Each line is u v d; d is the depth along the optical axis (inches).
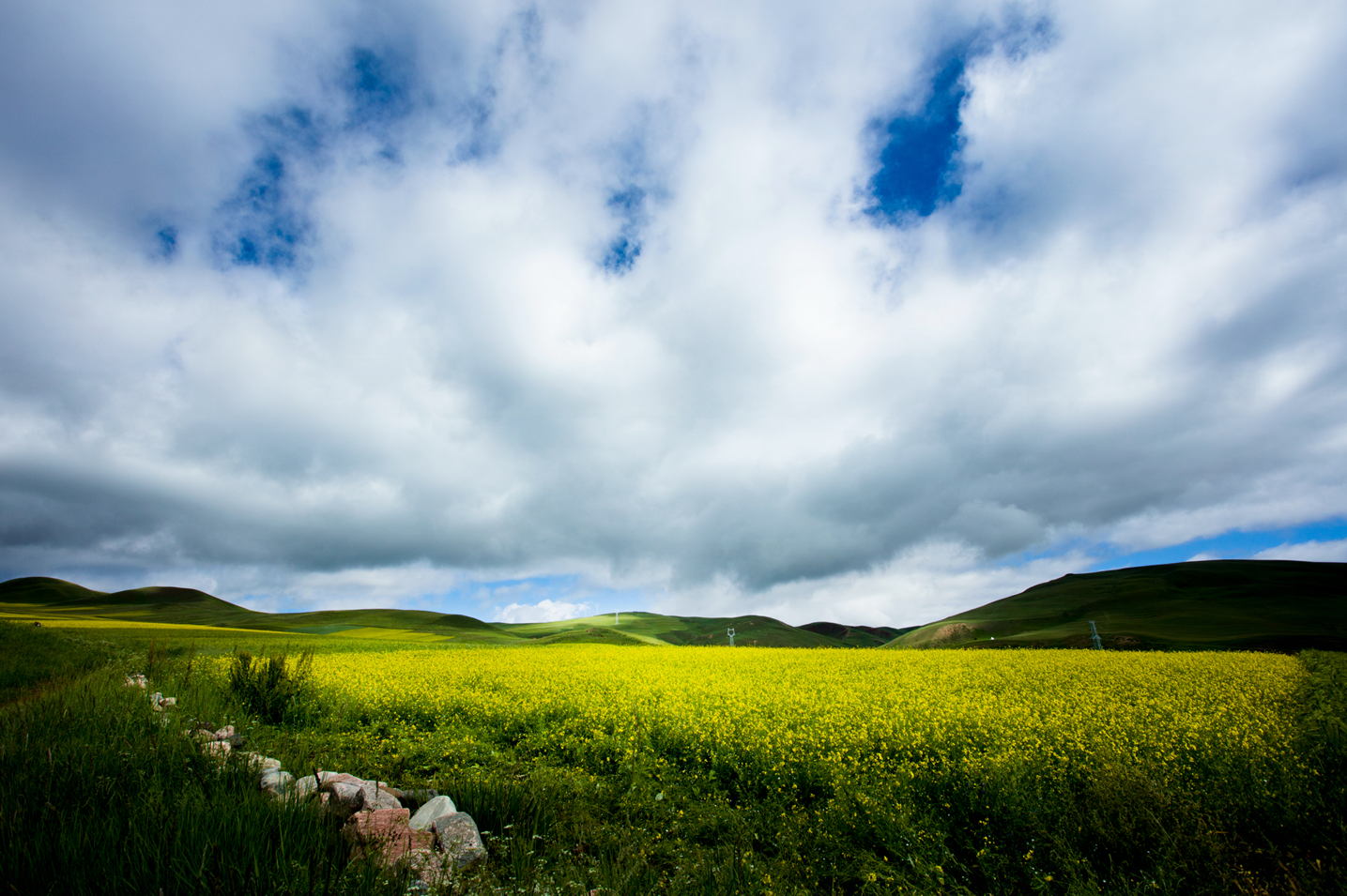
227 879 147.5
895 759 347.3
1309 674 652.7
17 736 275.9
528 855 201.6
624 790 314.2
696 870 204.7
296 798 213.8
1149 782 254.1
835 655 1069.8
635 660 960.9
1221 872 197.0
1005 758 301.7
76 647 872.3
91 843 163.9
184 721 371.6
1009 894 207.8
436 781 308.5
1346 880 189.5
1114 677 663.8
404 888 161.6
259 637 1653.5
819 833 249.6
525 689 573.3
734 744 363.3
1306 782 259.9
